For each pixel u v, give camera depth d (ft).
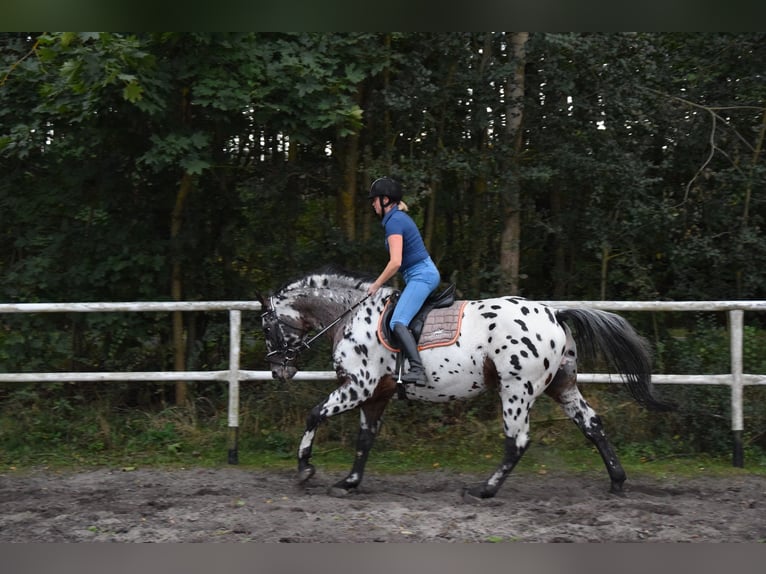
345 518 15.84
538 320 16.90
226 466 20.86
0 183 24.93
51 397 24.71
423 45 24.54
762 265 25.70
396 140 26.58
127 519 15.85
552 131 25.80
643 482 19.17
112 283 24.62
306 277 18.44
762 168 25.40
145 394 25.45
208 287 26.61
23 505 17.06
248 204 26.22
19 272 24.76
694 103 26.99
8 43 23.67
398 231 16.85
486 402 23.52
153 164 22.03
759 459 21.06
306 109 22.40
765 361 23.30
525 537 14.66
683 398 22.18
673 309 20.39
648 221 25.31
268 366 25.76
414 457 21.59
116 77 19.99
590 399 23.25
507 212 25.50
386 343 17.22
